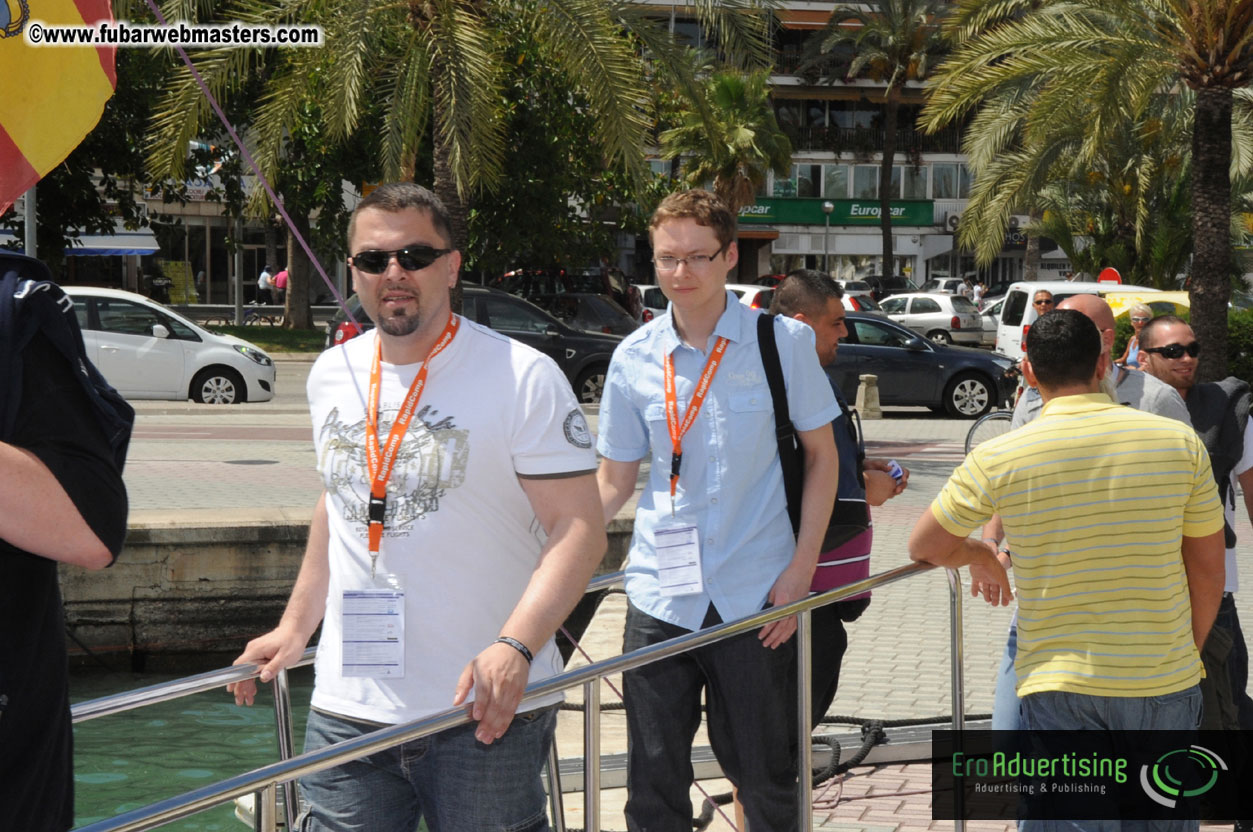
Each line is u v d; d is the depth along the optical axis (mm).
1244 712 5969
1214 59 18500
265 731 8852
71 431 2885
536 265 36719
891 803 6375
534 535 3844
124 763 8148
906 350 27109
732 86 49000
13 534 2805
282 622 4164
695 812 6281
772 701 4746
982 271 77938
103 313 24656
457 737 3707
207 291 61969
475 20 14688
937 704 7980
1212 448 5766
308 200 35000
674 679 4805
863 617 10375
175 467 16469
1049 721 4422
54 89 4254
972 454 4617
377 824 3850
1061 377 4488
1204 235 19531
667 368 4883
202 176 32500
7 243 31766
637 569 4965
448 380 3766
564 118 33344
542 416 3688
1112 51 18141
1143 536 4344
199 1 14969
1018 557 4500
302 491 14633
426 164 33094
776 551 4801
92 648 11266
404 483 3701
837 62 72250
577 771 6699
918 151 75312
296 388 31469
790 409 4789
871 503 5426
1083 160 20688
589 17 14867
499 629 3762
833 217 75375
